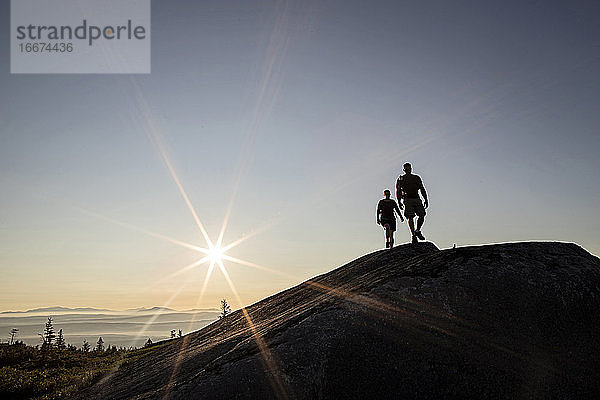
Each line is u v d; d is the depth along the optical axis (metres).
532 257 8.62
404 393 6.97
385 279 8.79
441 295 7.84
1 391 13.70
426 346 7.30
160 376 9.07
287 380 6.87
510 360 7.32
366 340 7.29
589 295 7.91
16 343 30.03
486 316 7.63
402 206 13.45
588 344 7.55
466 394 7.09
